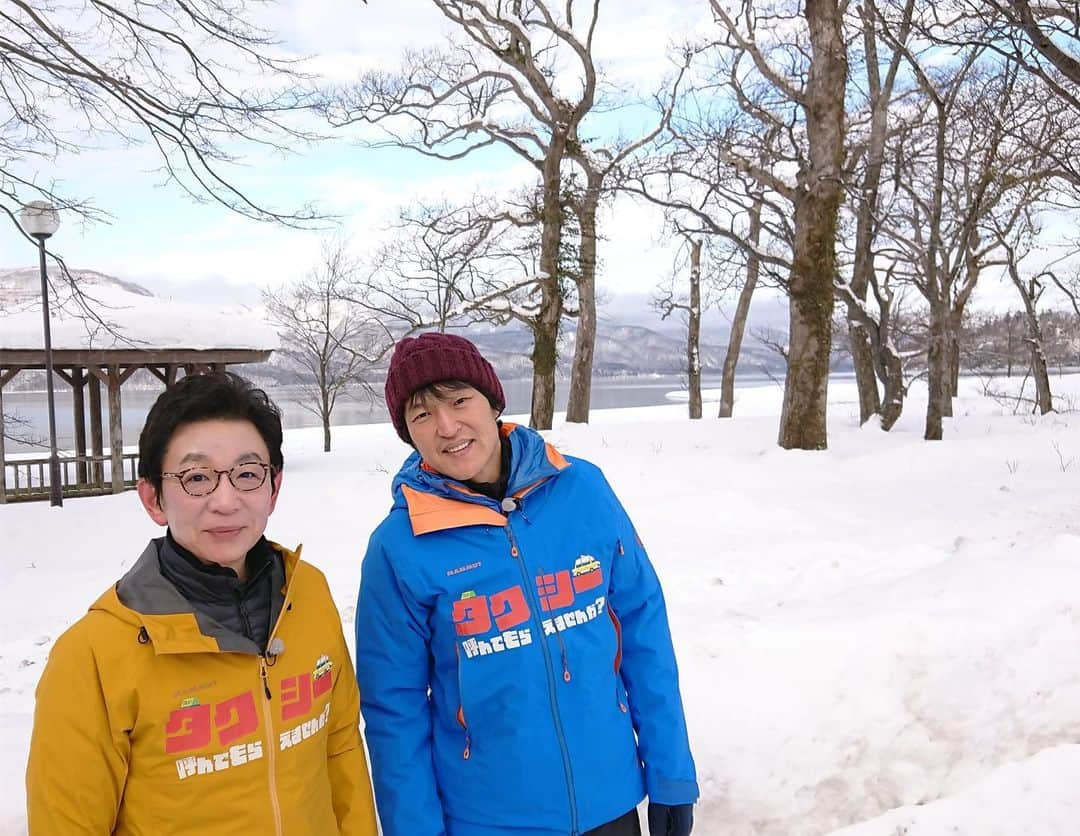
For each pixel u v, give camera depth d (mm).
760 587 5699
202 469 1545
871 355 21719
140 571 1562
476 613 1950
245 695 1591
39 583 7414
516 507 2025
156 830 1521
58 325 15148
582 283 23375
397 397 2023
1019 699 3668
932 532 7164
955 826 3201
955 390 32094
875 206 19078
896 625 3854
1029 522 7109
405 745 1971
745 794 3250
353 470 14180
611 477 10844
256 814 1581
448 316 20641
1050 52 6777
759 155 18328
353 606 5746
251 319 18688
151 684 1499
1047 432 13711
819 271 14180
